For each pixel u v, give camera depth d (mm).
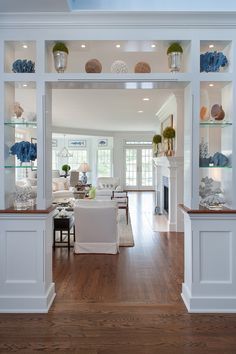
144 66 3188
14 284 3092
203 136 4215
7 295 3094
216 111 3301
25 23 3057
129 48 3334
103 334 2684
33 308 3078
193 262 3088
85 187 9727
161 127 9289
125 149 15062
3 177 3125
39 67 3104
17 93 6320
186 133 3330
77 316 2988
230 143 3207
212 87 3391
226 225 3090
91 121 11125
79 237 5113
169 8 3088
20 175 7578
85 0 3064
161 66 4965
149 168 15148
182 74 3107
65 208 6125
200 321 2900
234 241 3100
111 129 13930
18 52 3957
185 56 3330
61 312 3066
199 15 3020
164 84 3238
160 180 9117
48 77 3107
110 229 5023
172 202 6777
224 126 3328
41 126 3117
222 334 2684
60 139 15352
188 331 2729
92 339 2607
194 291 3094
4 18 3037
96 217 4969
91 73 3146
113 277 4031
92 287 3689
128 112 9227
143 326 2809
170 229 6770
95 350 2461
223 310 3080
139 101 7641
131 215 8680
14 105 3338
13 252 3102
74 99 7355
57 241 5863
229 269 3111
